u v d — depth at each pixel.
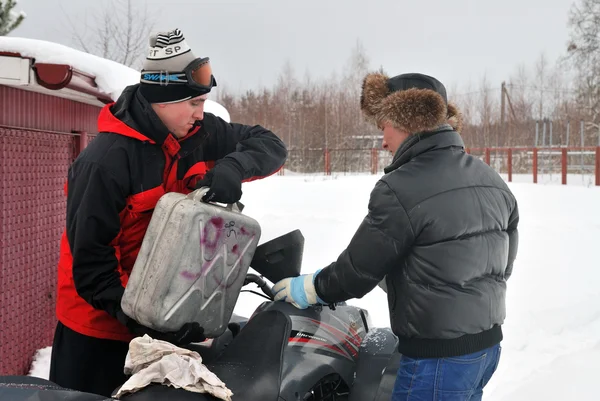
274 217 10.78
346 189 16.52
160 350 2.04
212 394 1.95
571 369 3.61
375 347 2.78
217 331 2.35
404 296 2.31
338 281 2.41
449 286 2.23
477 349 2.27
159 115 2.42
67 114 4.53
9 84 3.28
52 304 4.45
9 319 3.79
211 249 2.22
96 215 2.27
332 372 2.59
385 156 37.44
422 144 2.35
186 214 2.13
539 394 3.38
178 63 2.36
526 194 15.65
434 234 2.22
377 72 2.61
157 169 2.43
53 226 4.42
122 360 2.60
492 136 40.81
